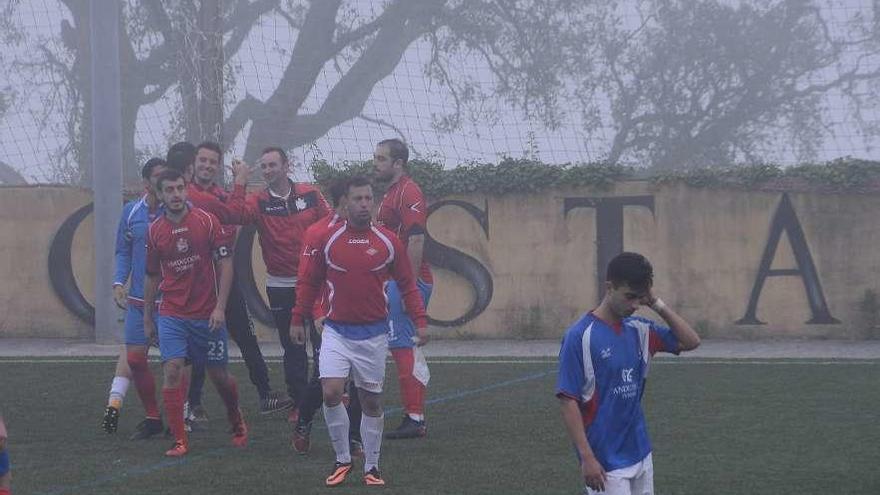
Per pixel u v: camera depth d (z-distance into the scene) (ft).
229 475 49.29
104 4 92.63
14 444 56.29
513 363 84.28
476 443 56.08
